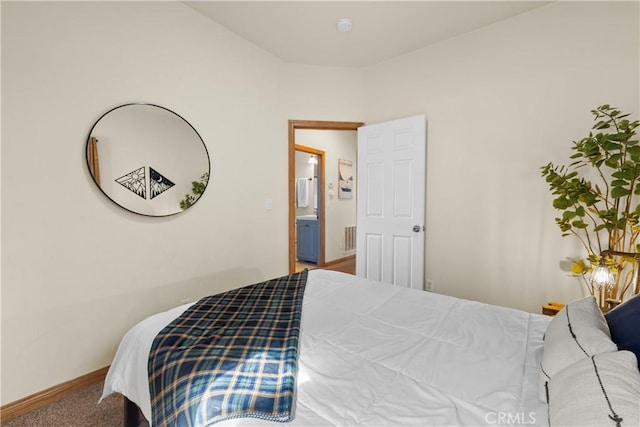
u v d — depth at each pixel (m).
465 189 2.60
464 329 1.28
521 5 2.20
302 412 0.79
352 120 3.25
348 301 1.60
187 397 0.85
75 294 1.75
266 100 2.93
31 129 1.57
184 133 2.25
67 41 1.68
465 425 0.74
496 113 2.43
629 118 1.92
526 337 1.20
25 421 1.51
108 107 1.86
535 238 2.28
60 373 1.69
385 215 2.99
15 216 1.53
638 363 0.80
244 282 2.78
